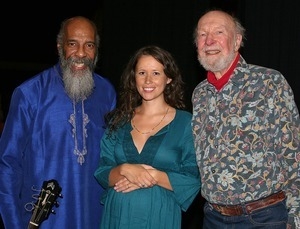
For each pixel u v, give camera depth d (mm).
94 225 3287
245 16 4645
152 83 3121
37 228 3066
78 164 3217
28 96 3193
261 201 2826
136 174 3020
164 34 5555
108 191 3168
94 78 3404
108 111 3391
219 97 2938
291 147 2758
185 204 3098
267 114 2801
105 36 6012
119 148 3158
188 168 3088
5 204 3111
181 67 5414
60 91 3252
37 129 3191
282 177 2805
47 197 3096
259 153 2797
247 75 2893
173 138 3111
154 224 3027
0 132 5566
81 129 3248
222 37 2949
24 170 3209
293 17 4430
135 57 3199
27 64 7938
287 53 4461
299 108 4406
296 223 2785
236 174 2824
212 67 2943
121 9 5859
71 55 3188
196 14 5277
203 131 2984
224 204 2887
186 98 5359
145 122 3188
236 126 2850
